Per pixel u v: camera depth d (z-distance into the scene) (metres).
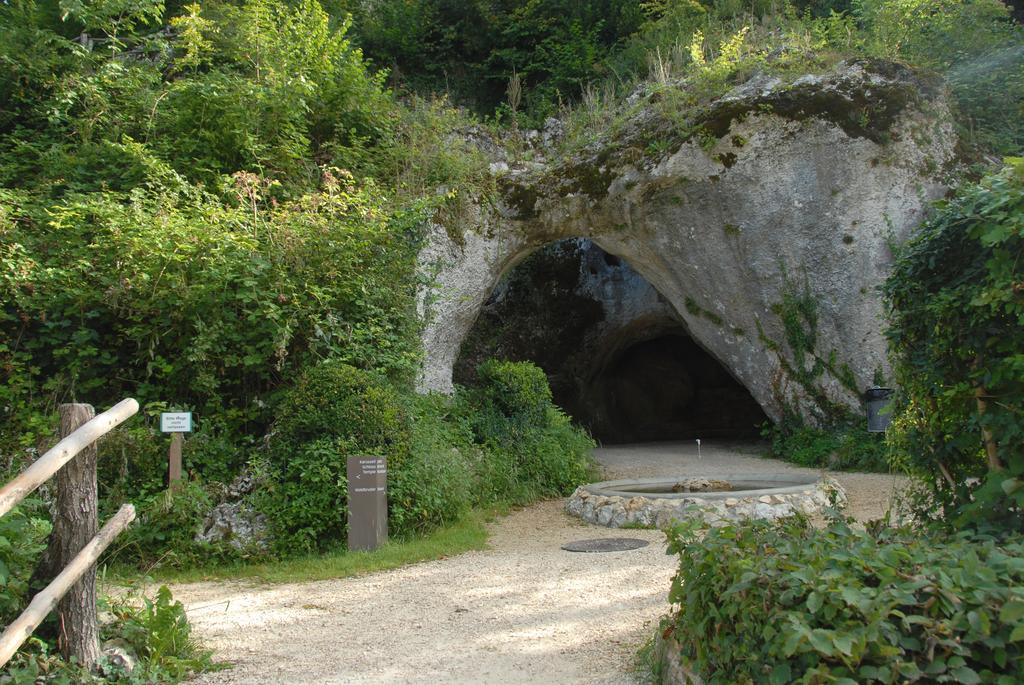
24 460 7.46
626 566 6.35
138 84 11.13
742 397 20.92
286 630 4.88
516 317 16.66
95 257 8.41
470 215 11.80
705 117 11.92
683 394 20.94
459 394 11.16
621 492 8.79
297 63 11.75
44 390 8.13
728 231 12.37
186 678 3.96
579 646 4.34
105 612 4.20
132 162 10.05
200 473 7.69
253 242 8.64
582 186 12.36
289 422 7.74
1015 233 3.13
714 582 2.98
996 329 3.33
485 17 17.36
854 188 11.84
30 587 3.56
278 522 7.21
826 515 3.60
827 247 12.05
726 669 2.86
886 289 3.95
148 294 8.29
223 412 8.25
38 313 8.31
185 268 8.42
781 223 12.12
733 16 15.51
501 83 17.39
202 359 8.02
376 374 8.59
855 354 12.07
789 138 11.83
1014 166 3.28
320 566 6.72
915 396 3.85
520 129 14.59
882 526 3.54
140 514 7.06
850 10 16.34
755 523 3.40
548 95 16.19
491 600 5.48
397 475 7.70
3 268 8.05
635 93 13.82
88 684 3.49
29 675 3.31
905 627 2.36
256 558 6.96
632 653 4.15
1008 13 14.22
